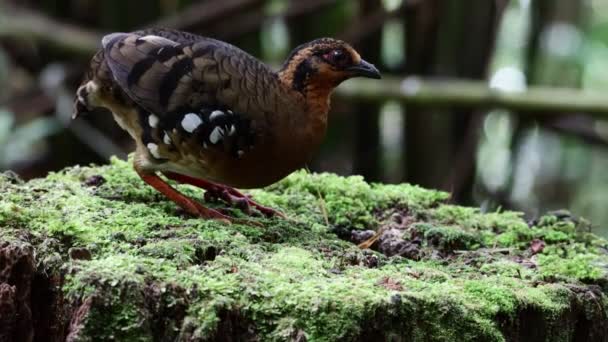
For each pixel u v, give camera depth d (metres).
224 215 7.69
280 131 7.54
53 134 15.54
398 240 7.60
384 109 16.92
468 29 15.02
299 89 7.72
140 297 5.52
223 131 7.40
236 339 5.62
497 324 6.07
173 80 7.48
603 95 14.52
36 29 15.07
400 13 14.87
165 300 5.57
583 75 17.05
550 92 14.58
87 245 6.30
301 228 7.58
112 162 9.05
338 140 16.44
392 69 15.48
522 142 15.71
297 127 7.64
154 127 7.57
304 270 6.20
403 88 14.60
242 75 7.53
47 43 15.07
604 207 17.80
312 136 7.77
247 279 5.86
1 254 5.82
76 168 8.64
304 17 15.69
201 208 7.64
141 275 5.65
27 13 15.47
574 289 6.63
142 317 5.50
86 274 5.59
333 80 7.75
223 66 7.53
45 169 15.86
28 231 6.37
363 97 14.59
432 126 15.29
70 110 14.90
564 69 16.41
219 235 6.80
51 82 15.15
